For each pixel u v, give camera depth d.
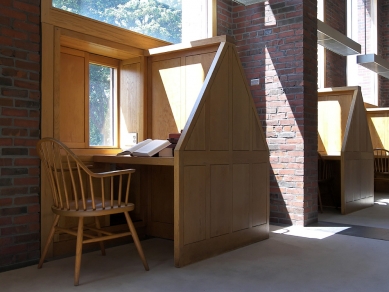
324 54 7.11
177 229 2.73
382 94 9.59
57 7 3.10
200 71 3.53
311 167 4.35
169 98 3.72
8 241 2.66
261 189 3.55
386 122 8.09
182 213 2.75
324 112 5.88
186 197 2.79
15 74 2.71
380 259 2.96
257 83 4.54
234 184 3.23
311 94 4.36
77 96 3.54
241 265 2.78
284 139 4.34
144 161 2.90
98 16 3.44
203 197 2.93
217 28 4.48
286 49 4.32
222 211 3.11
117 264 2.80
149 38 3.83
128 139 3.88
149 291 2.27
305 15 4.25
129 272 2.62
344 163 5.16
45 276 2.52
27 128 2.77
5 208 2.65
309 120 4.32
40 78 2.87
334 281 2.46
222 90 3.13
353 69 8.37
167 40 4.09
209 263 2.83
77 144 3.54
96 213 2.41
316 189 4.45
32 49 2.81
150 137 3.83
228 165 3.17
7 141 2.66
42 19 2.89
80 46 3.44
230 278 2.50
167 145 3.00
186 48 3.54
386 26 9.55
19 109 2.73
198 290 2.29
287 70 4.32
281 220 4.36
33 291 2.25
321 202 5.40
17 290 2.27
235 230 3.24
